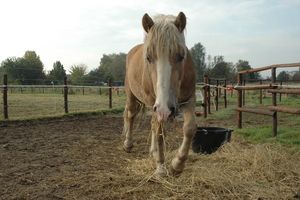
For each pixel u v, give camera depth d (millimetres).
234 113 9453
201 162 3207
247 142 4398
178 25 2508
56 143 4746
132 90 3723
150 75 2572
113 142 4883
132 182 2758
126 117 4301
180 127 6375
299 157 3244
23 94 21281
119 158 3775
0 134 5605
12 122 7074
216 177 2658
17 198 2395
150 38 2379
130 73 3621
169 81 2281
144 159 3537
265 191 2387
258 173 2807
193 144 3896
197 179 2660
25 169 3234
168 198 2328
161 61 2301
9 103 12633
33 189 2605
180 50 2395
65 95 8727
